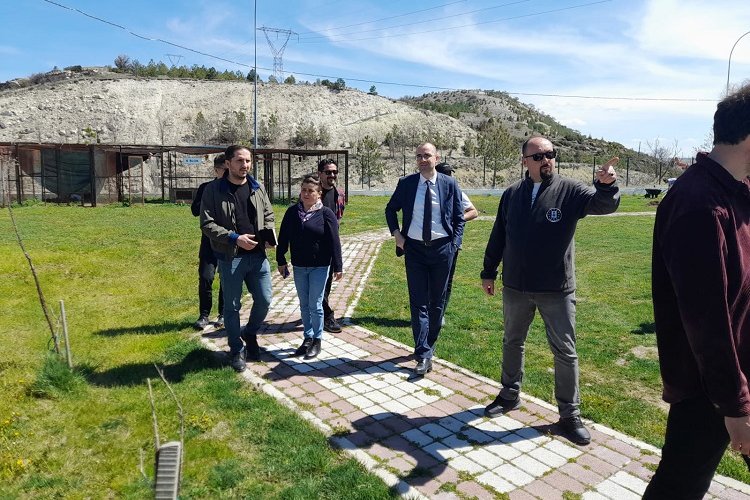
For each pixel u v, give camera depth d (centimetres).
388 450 335
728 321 169
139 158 2970
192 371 457
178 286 791
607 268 1034
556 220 331
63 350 491
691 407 192
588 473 311
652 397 430
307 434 350
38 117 5425
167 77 7112
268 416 378
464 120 8894
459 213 481
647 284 879
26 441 338
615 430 367
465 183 4806
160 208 2200
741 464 318
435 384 443
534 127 9556
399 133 6131
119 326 586
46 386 403
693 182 178
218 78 7825
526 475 309
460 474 309
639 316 676
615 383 459
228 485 296
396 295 759
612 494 291
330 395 418
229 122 5794
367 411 390
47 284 784
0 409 374
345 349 527
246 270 462
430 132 6319
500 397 388
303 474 308
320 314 505
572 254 344
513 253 352
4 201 2209
